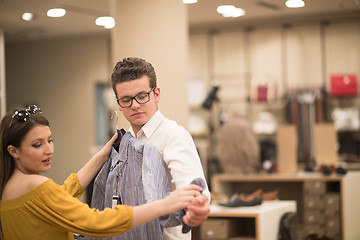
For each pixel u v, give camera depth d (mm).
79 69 7754
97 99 8328
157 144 1888
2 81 5254
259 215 3836
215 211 4008
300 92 8156
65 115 7789
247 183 6750
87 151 8258
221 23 8102
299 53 8352
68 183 1964
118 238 1842
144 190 1782
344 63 8109
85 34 7391
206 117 8828
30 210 1703
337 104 8195
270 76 8539
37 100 6395
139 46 3861
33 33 5820
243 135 6617
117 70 1840
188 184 1733
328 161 6855
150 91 1852
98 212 1656
